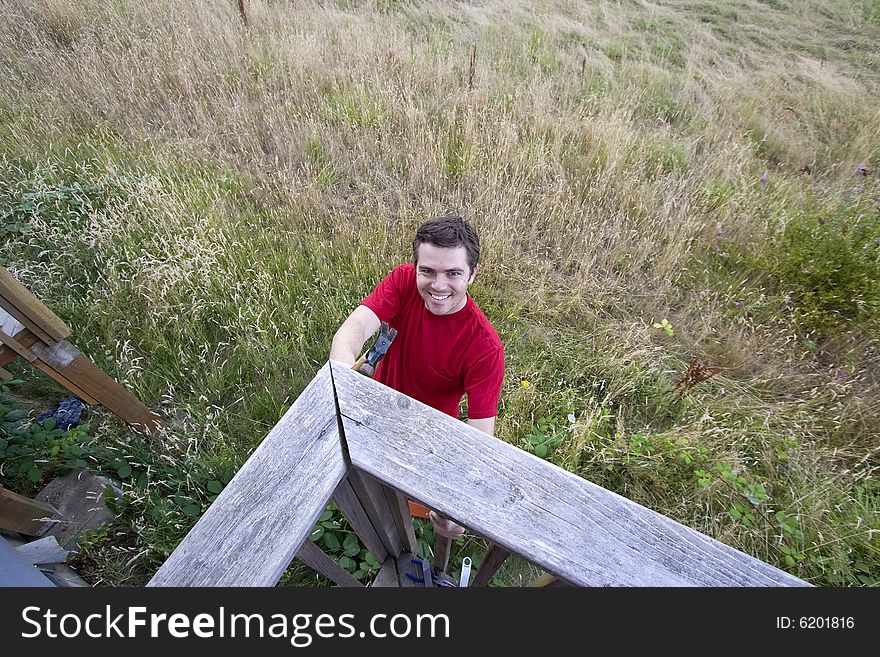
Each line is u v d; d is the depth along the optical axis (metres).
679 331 3.53
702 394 3.14
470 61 5.88
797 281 3.74
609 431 2.97
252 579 0.88
